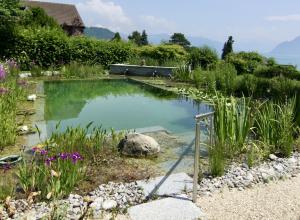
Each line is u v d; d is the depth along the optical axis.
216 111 5.35
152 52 18.75
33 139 5.82
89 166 4.66
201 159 5.18
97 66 16.05
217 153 4.67
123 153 5.23
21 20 17.86
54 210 3.32
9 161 4.66
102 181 4.25
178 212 3.61
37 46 15.34
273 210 3.73
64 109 9.08
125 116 8.52
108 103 10.09
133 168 4.71
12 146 5.43
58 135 5.61
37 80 13.00
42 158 4.53
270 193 4.13
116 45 17.67
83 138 5.19
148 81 13.91
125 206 3.72
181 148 5.70
